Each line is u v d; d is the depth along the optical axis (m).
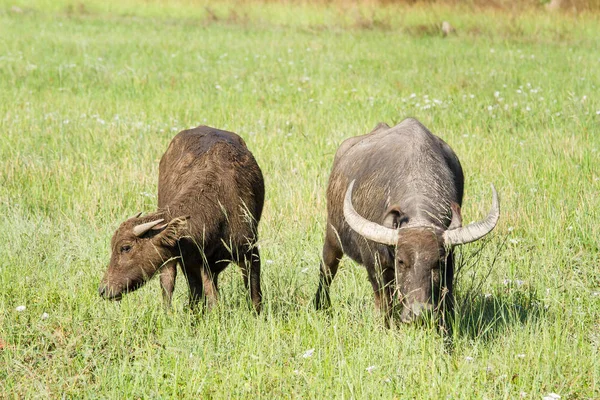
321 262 18.91
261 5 73.25
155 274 16.92
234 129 31.36
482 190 23.98
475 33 61.62
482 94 37.06
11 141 28.91
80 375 14.48
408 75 42.16
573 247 21.06
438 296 14.30
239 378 14.48
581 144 27.91
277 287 18.73
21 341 15.95
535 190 23.56
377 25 66.31
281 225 22.19
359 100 36.19
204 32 62.62
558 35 58.88
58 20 69.56
